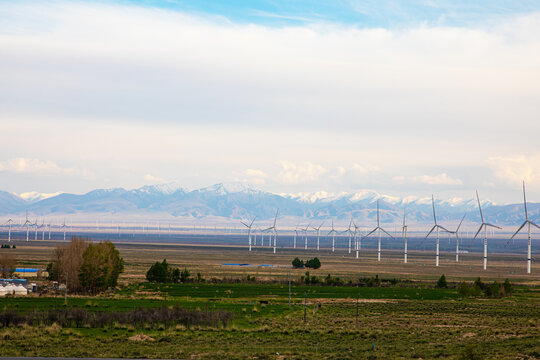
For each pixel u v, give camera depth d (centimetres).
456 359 6431
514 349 7212
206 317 9506
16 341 7350
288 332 8700
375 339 8219
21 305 11225
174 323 9188
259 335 8488
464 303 13388
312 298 14150
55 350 6775
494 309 12175
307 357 6706
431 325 9769
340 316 10856
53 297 12712
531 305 13162
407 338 8300
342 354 6906
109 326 8788
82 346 7144
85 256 13975
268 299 13688
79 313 9119
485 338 8344
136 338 7794
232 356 6638
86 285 13925
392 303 13225
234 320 9969
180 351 6894
